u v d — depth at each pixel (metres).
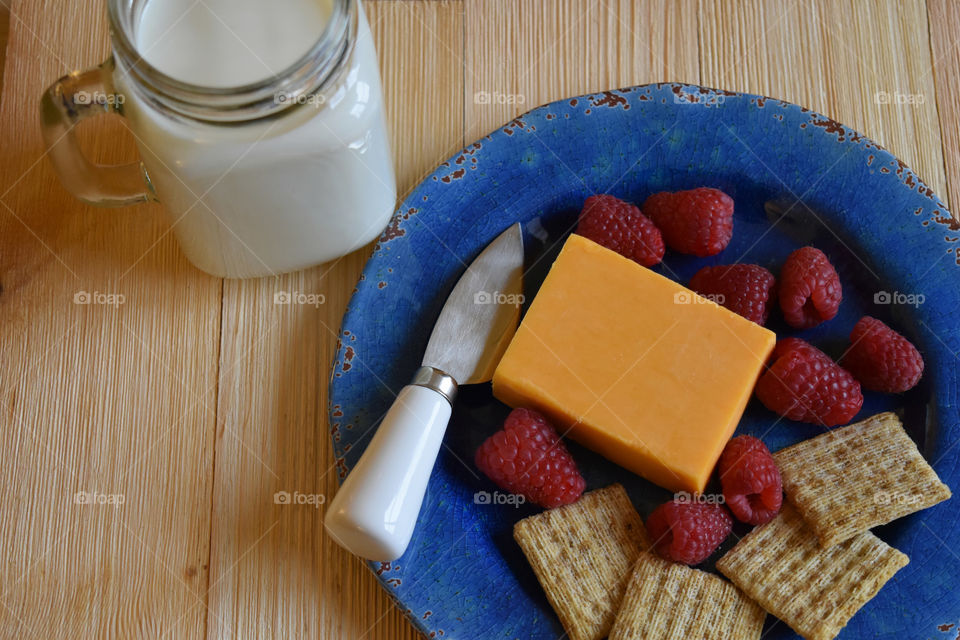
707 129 0.53
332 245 0.50
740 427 0.50
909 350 0.49
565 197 0.53
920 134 0.55
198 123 0.44
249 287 0.53
